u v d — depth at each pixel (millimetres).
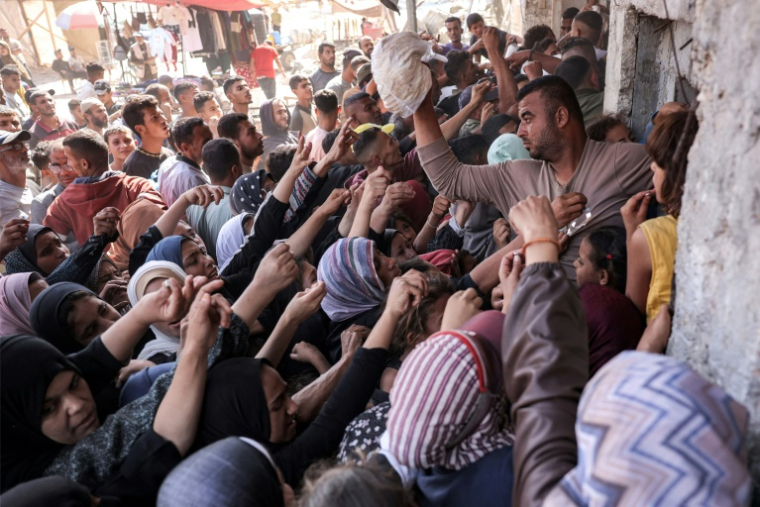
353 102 5332
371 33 19562
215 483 1363
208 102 7336
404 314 2205
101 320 2414
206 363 1788
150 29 16984
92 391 1978
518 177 2658
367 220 2934
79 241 4262
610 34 3947
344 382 1902
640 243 1845
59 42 20734
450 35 9242
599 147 2496
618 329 1778
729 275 1250
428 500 1489
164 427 1707
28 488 1409
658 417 815
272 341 2205
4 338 1803
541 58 5992
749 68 1169
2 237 3223
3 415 1734
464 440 1427
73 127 8656
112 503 1616
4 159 4426
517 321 1212
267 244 3047
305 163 3098
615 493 810
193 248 2902
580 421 887
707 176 1342
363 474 1287
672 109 2500
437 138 2738
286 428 1864
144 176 5367
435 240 3791
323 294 2236
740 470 801
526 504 1014
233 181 4387
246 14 15453
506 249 2590
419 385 1359
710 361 1334
